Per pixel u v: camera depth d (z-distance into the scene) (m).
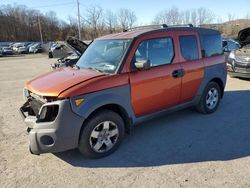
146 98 4.20
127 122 4.11
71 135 3.45
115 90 3.78
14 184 3.23
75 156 3.88
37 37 81.62
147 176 3.31
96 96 3.59
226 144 4.12
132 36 4.18
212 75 5.31
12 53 40.03
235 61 8.98
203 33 5.20
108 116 3.77
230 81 9.06
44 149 3.44
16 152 4.07
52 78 3.94
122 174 3.38
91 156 3.74
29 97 3.97
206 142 4.22
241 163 3.53
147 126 4.95
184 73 4.70
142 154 3.89
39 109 3.66
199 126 4.88
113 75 3.79
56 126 3.35
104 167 3.57
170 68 4.47
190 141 4.27
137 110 4.15
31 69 16.84
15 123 5.43
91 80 3.62
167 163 3.61
